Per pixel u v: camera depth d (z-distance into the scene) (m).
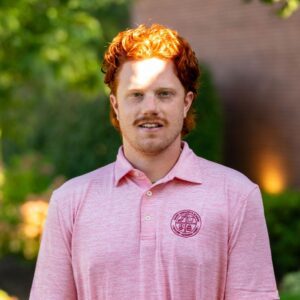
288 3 4.57
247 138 10.40
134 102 2.45
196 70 2.53
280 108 9.94
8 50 8.10
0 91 9.38
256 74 10.26
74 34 8.35
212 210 2.44
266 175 10.16
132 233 2.44
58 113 12.20
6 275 10.07
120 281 2.42
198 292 2.40
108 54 2.52
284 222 9.02
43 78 8.59
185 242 2.41
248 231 2.45
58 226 2.52
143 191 2.47
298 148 9.69
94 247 2.45
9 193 9.72
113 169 2.56
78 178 2.58
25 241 9.34
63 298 2.53
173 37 2.47
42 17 8.32
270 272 2.47
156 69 2.44
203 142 9.97
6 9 7.94
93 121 11.05
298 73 9.67
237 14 10.48
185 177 2.47
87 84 8.53
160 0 11.73
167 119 2.44
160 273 2.40
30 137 13.56
